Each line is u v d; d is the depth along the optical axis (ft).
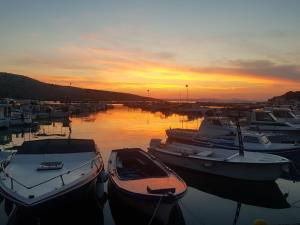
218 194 38.86
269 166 41.19
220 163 43.19
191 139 66.64
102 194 36.04
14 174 32.24
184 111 225.97
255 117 80.84
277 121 78.48
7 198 27.48
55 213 29.01
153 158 40.47
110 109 302.86
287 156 54.34
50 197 26.89
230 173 43.11
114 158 41.27
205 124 67.97
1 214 31.55
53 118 170.09
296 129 75.92
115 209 33.71
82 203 31.94
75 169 33.86
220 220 30.91
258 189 41.14
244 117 120.06
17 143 82.02
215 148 50.70
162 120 165.68
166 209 27.94
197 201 36.40
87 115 207.31
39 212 27.07
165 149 52.49
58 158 37.86
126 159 44.14
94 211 33.30
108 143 80.53
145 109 292.40
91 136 95.71
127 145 77.00
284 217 31.81
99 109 279.90
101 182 35.24
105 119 171.32
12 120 121.70
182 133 70.44
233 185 42.88
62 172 32.81
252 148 54.29
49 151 38.55
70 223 30.40
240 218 31.45
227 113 126.72
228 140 58.95
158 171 37.11
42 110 179.22
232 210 33.65
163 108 270.26
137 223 30.42
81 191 30.09
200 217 31.63
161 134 100.89
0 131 110.42
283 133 76.74
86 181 30.81
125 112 250.57
